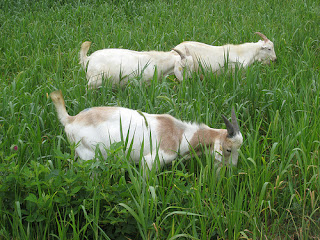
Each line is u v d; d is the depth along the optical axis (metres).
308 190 3.48
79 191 3.20
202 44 4.82
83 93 4.35
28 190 3.20
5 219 3.20
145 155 3.52
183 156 3.62
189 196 3.35
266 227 3.30
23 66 4.98
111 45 5.38
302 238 3.28
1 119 3.92
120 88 4.46
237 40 5.66
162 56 4.59
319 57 5.23
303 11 6.69
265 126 4.12
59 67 4.67
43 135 3.85
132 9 6.78
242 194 3.27
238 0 7.34
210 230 3.22
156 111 4.01
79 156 3.51
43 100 4.10
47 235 3.20
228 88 4.42
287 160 3.65
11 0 6.63
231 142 3.51
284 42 5.45
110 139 3.43
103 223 3.20
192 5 6.92
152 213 3.17
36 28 5.76
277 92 4.17
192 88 4.30
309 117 3.94
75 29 5.96
